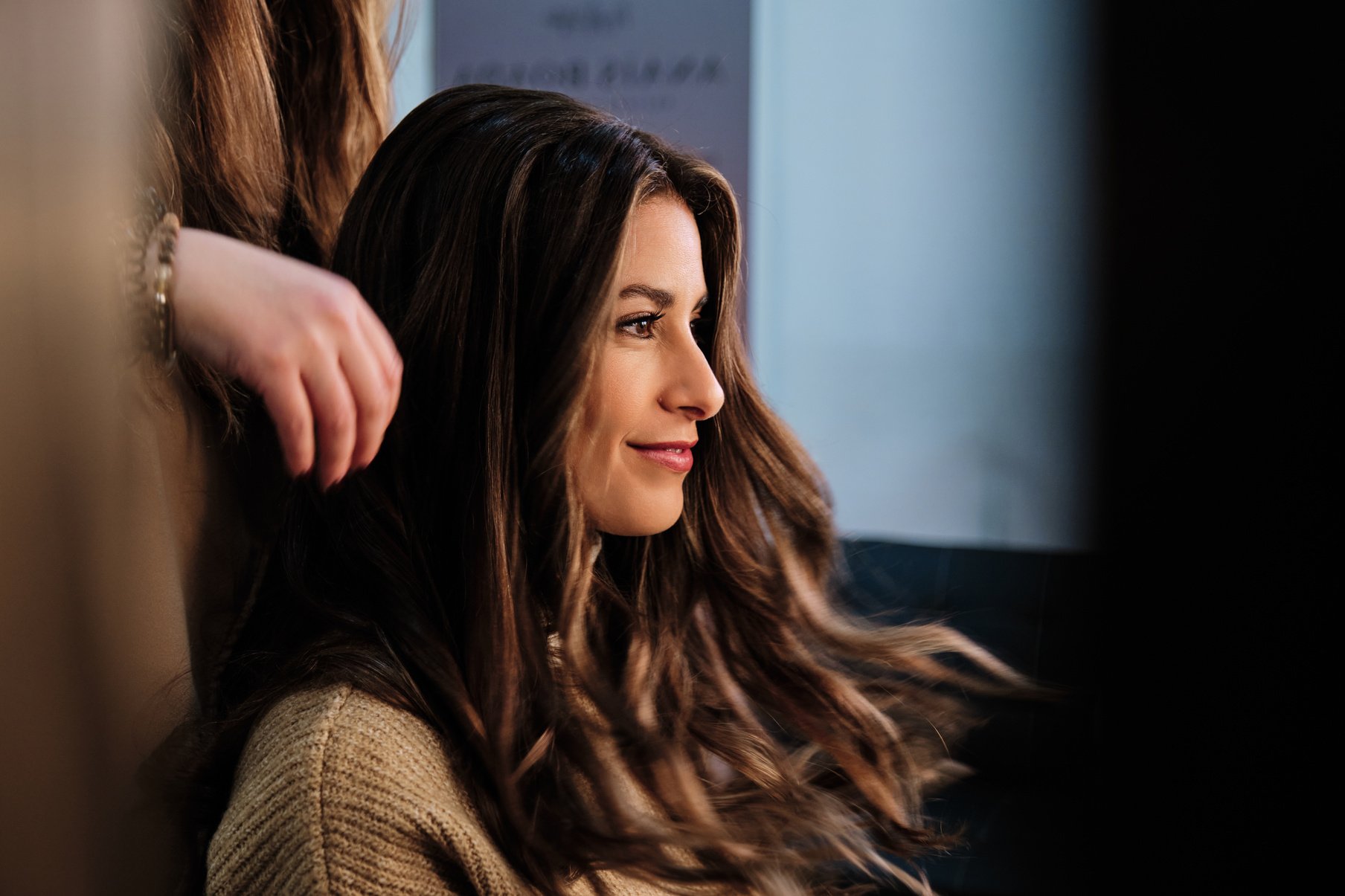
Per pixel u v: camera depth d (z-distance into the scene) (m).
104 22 0.41
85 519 0.39
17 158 0.36
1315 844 1.81
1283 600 2.17
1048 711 2.02
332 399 0.51
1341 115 2.26
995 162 2.73
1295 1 2.29
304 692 0.70
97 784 0.42
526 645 0.75
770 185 2.94
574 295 0.74
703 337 0.94
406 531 0.76
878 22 2.83
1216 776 1.96
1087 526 2.52
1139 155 2.48
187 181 0.75
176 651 0.68
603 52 2.79
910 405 2.84
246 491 0.83
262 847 0.66
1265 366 2.30
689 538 1.01
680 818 0.81
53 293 0.37
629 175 0.76
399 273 0.77
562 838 0.73
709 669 1.07
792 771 1.05
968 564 2.25
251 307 0.51
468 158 0.76
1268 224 2.32
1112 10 2.50
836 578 1.16
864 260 2.87
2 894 0.38
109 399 0.41
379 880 0.65
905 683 1.23
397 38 1.04
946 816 1.89
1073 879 1.69
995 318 2.73
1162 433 2.40
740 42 2.69
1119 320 2.48
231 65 0.78
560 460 0.74
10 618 0.37
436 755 0.71
